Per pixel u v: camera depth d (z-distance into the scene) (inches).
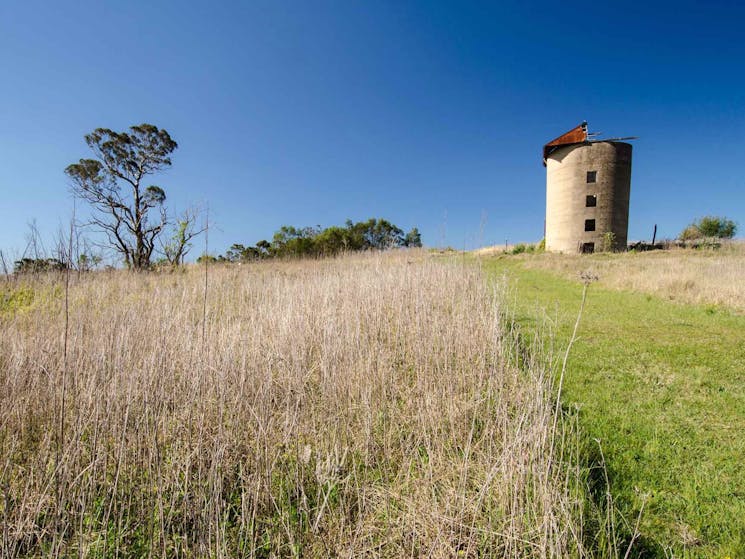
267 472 92.5
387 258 386.9
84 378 124.8
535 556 72.0
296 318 182.1
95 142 771.4
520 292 375.9
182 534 84.0
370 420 111.7
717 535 78.4
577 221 950.4
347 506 89.1
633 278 416.2
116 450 101.9
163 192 874.8
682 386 149.6
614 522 78.0
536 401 102.9
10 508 87.6
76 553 77.9
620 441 111.8
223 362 128.3
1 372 134.4
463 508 81.7
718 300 308.2
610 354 186.1
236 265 464.8
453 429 111.7
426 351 158.2
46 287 225.6
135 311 187.3
